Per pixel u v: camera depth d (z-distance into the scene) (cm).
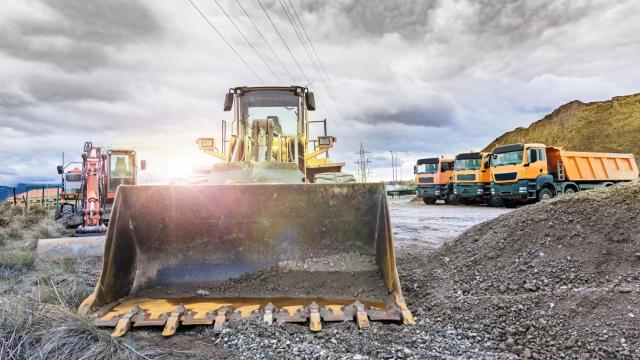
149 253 439
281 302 382
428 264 600
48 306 347
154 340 324
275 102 705
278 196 441
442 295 443
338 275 417
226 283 419
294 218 442
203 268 433
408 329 340
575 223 516
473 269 514
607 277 409
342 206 440
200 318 347
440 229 1140
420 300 446
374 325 343
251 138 630
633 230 460
